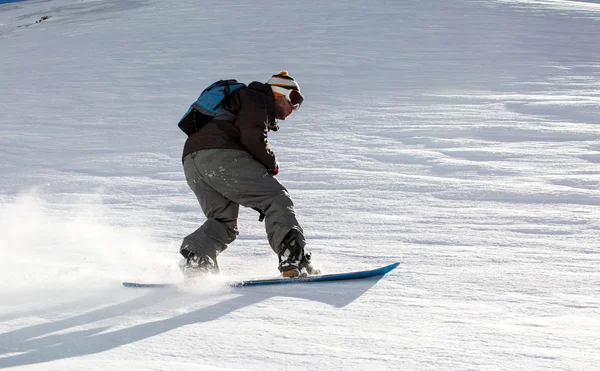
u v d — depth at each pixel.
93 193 13.25
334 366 4.86
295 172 14.03
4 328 5.92
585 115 18.89
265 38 37.06
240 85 7.95
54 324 6.02
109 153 17.00
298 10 47.56
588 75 25.83
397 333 5.59
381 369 4.79
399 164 14.52
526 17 42.78
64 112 22.94
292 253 7.48
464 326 5.74
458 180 12.86
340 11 46.09
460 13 44.09
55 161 16.34
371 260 8.38
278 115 8.07
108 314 6.32
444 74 26.59
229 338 5.50
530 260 8.02
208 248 7.59
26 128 20.55
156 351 5.22
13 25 58.09
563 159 14.26
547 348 5.17
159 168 15.26
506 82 24.61
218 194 7.91
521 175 13.04
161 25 45.59
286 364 4.90
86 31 46.91
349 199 11.86
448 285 7.05
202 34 40.00
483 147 15.67
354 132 18.00
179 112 22.14
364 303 6.49
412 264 8.02
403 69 27.95
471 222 10.08
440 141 16.44
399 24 40.09
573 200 11.17
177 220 11.09
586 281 7.11
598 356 4.99
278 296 6.82
